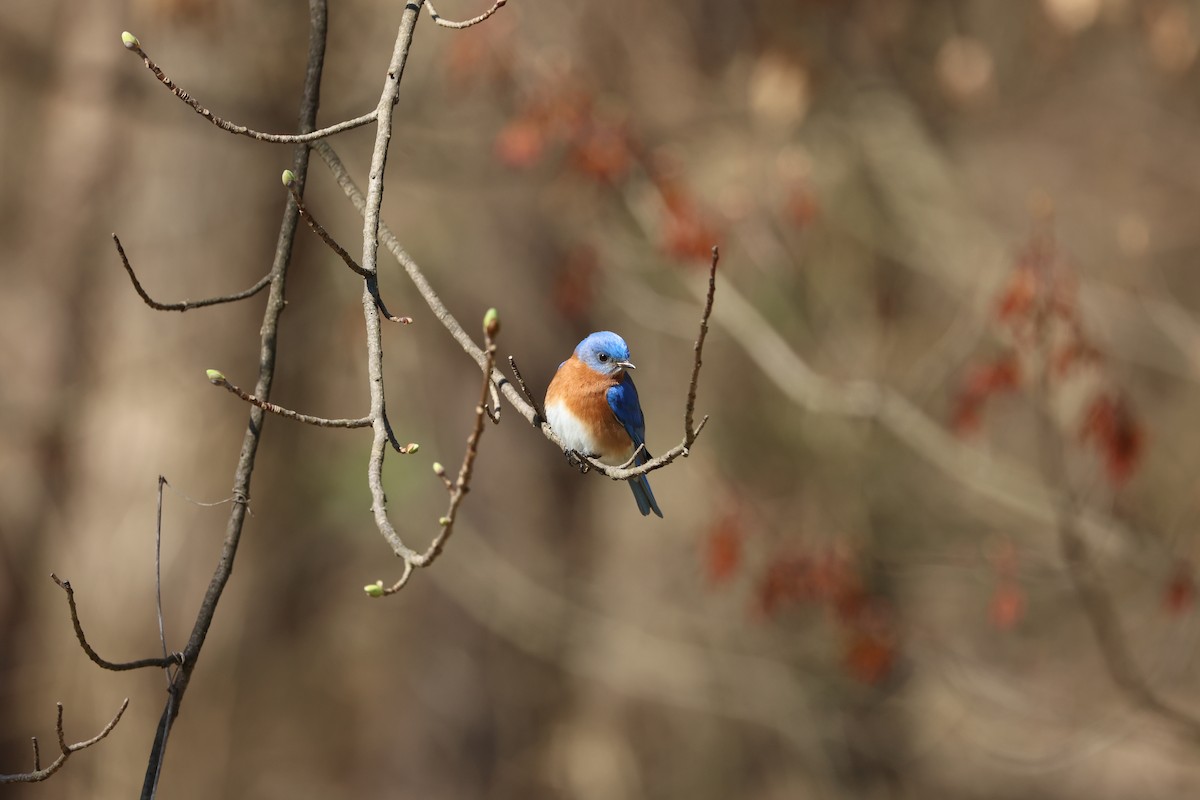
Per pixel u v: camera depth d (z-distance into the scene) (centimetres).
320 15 698
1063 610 2180
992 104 1655
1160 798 2161
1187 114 2300
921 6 1759
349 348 1576
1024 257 1153
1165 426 2347
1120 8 1436
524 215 1584
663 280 1870
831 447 1950
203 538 1459
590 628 1714
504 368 1608
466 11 1389
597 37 1587
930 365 1706
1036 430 2020
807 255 1722
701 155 1661
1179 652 1534
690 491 2027
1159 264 2353
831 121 1716
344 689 1847
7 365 1528
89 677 1443
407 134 1538
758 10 1569
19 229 1666
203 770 1501
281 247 647
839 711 1941
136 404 1452
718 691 1909
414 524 1705
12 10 1595
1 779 505
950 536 1981
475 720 1667
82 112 1497
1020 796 2133
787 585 1372
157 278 1462
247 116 1472
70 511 1474
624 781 1878
